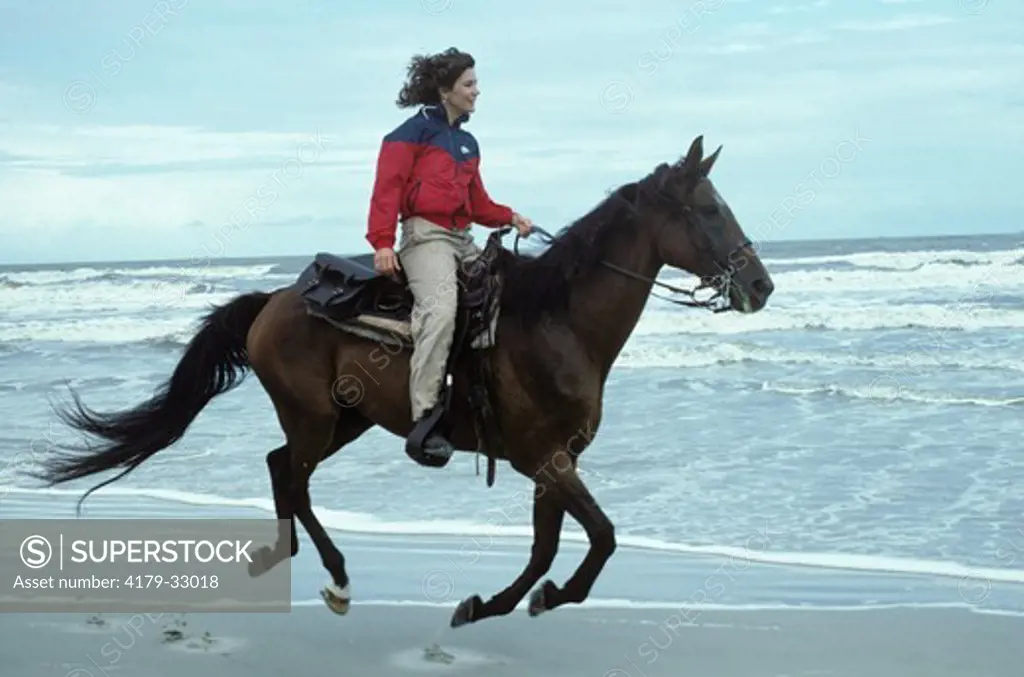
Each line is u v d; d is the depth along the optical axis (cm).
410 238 550
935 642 551
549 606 520
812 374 1565
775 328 2103
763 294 518
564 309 525
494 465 542
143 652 535
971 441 1064
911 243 6325
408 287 554
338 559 572
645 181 530
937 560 698
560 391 518
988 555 706
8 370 1755
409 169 544
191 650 539
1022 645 545
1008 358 1644
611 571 684
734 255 515
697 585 654
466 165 550
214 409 1314
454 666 522
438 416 531
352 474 966
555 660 531
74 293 3462
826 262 3462
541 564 527
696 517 810
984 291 2653
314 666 521
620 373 1616
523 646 551
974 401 1294
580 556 719
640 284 525
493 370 529
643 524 795
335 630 574
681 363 1717
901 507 828
